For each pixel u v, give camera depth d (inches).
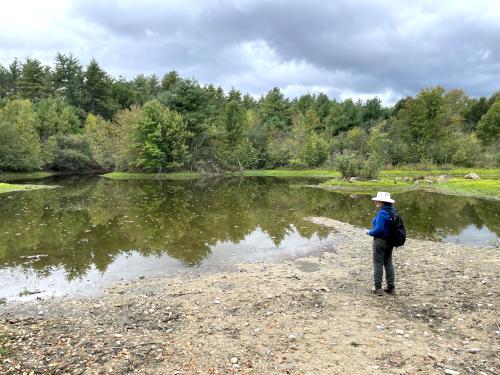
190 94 2628.0
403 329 284.4
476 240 616.1
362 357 241.4
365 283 399.5
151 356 250.8
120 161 2426.2
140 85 4726.9
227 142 2790.4
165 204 1071.0
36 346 267.0
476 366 229.6
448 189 1375.5
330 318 307.4
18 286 413.7
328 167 2645.2
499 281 390.3
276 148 2920.8
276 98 4658.0
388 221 347.9
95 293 389.4
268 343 265.6
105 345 268.1
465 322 295.1
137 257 528.7
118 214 890.7
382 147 2544.3
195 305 346.6
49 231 695.7
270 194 1338.6
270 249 570.9
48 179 2108.8
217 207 1011.3
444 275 416.2
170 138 2384.4
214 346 263.3
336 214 893.8
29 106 2989.7
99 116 3592.5
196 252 554.6
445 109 2797.7
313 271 456.1
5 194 1307.8
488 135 3085.6
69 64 4069.9
